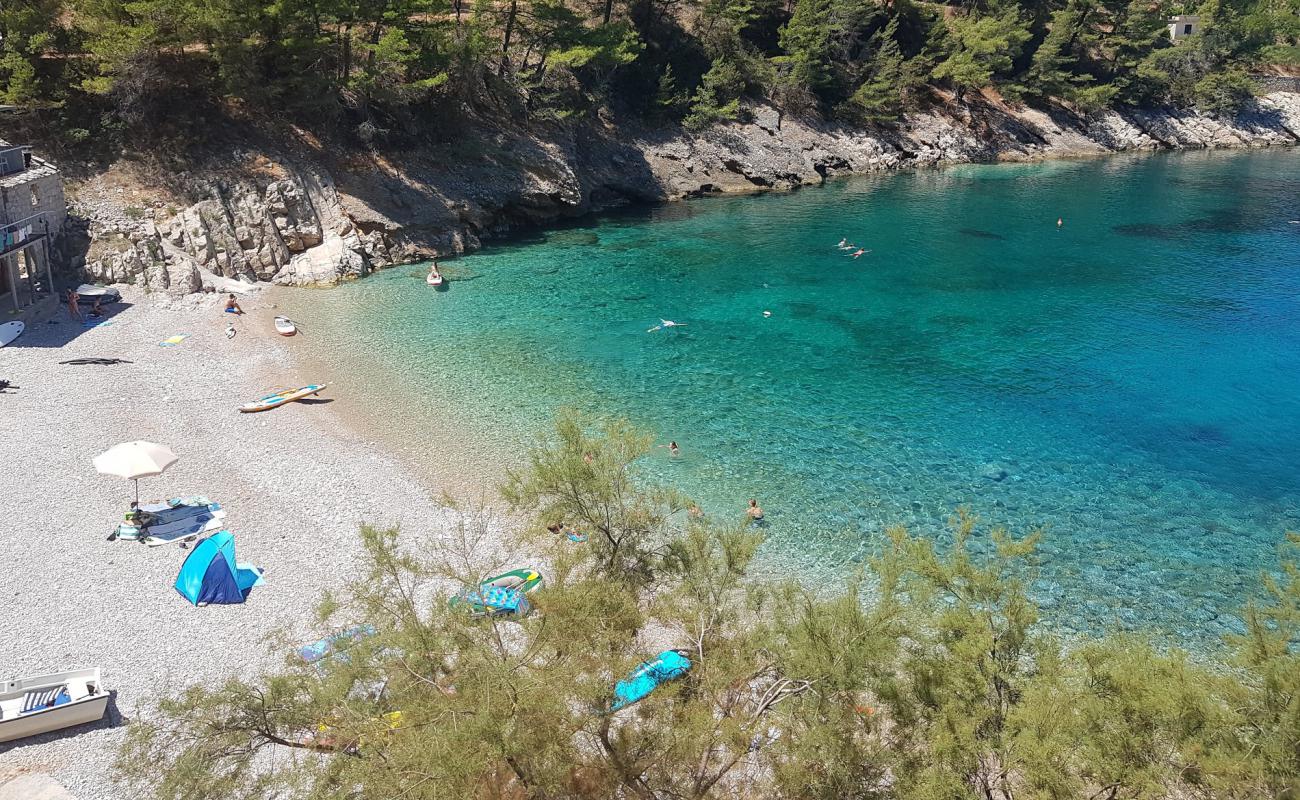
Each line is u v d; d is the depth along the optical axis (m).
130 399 35.44
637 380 40.12
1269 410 37.53
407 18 62.12
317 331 44.69
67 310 43.31
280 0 52.09
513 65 74.25
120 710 19.95
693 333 46.34
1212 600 25.34
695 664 15.52
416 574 17.77
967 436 35.12
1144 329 47.66
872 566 17.50
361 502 29.23
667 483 31.12
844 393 39.12
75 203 47.34
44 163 44.69
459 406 36.91
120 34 50.16
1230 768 12.42
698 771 14.85
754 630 16.28
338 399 37.12
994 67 104.38
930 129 101.88
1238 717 13.20
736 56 90.25
